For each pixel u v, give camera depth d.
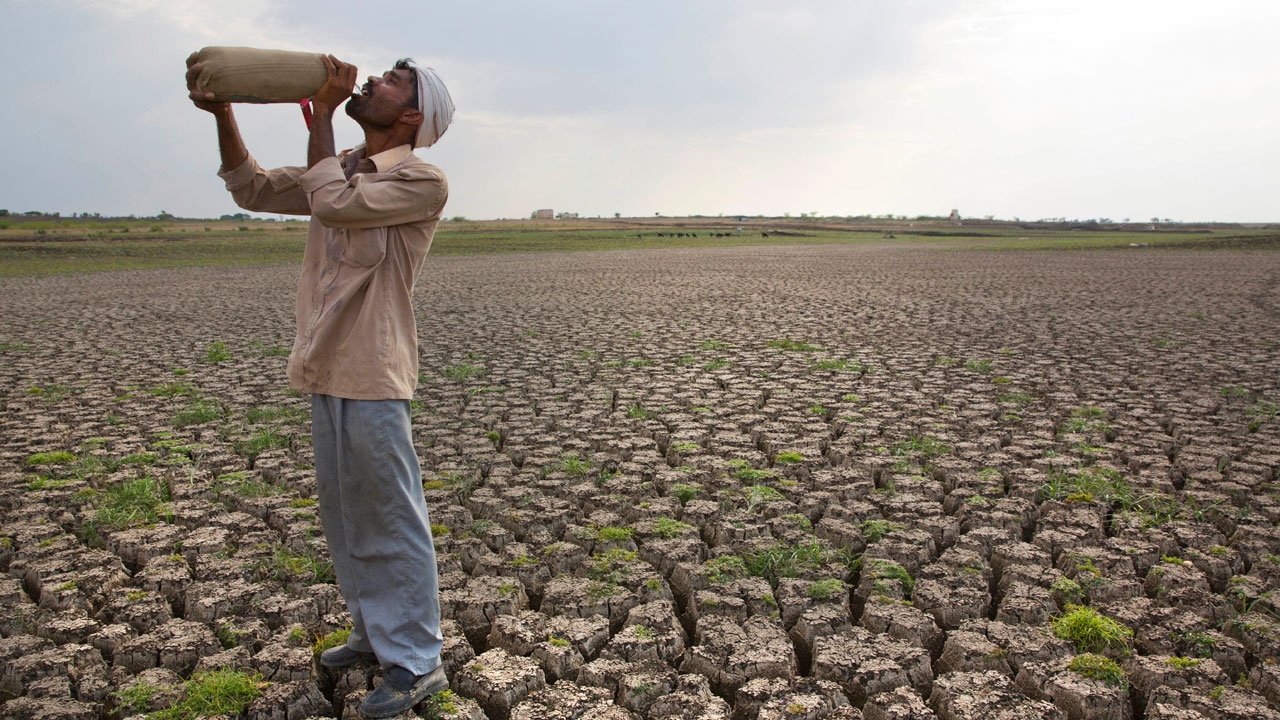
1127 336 11.29
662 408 7.01
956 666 3.05
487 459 5.52
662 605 3.39
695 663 3.02
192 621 3.36
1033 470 5.19
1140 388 7.79
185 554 4.00
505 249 47.00
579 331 12.08
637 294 18.30
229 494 4.77
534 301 16.72
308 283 2.54
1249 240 45.16
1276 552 4.02
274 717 2.69
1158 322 12.80
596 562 3.84
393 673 2.57
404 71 2.50
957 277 23.31
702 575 3.71
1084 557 3.86
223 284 21.67
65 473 5.27
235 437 6.11
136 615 3.35
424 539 2.58
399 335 2.48
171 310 15.19
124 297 17.97
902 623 3.25
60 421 6.74
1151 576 3.73
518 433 6.18
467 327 12.56
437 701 2.69
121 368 9.16
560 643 3.08
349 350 2.42
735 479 5.07
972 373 8.58
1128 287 19.34
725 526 4.25
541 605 3.51
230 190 2.61
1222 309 14.52
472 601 3.40
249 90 2.29
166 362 9.50
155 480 5.11
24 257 35.03
